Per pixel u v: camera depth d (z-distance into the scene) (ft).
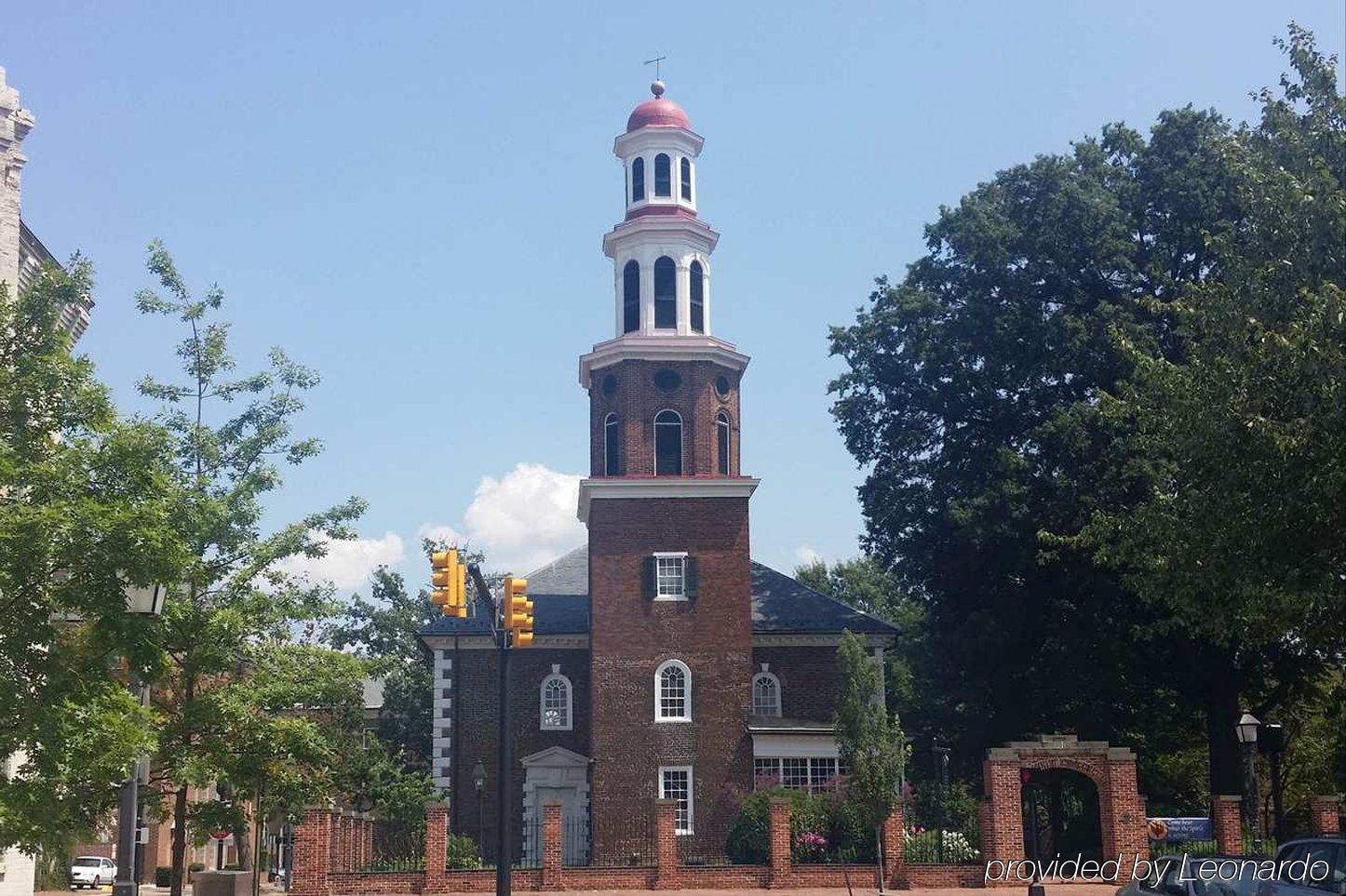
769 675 171.42
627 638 156.66
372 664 99.81
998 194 161.27
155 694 89.81
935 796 155.63
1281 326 77.66
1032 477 148.25
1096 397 149.18
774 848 128.67
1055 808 154.81
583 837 163.94
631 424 159.74
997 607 154.40
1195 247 149.28
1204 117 152.35
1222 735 147.23
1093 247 149.69
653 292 163.73
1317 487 71.82
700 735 154.81
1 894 96.84
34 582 58.54
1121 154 159.74
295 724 89.04
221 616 85.46
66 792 66.08
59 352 64.49
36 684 59.16
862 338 170.91
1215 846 125.70
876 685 130.21
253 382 94.94
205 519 86.79
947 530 160.56
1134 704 163.84
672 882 128.16
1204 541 79.77
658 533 158.81
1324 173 76.95
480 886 125.49
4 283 66.80
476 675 172.35
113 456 61.77
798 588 180.34
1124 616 146.20
